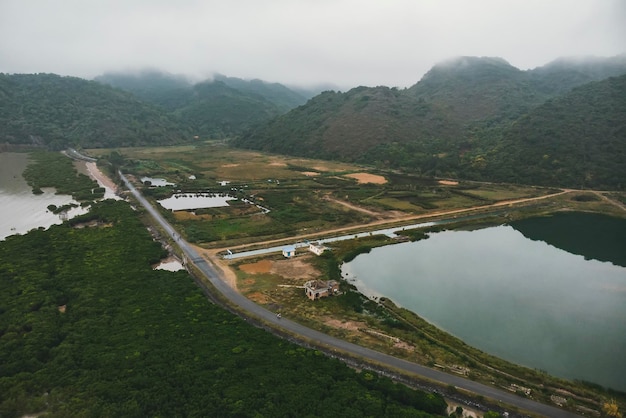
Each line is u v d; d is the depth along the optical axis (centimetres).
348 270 9794
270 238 11725
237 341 6144
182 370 5334
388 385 5231
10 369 5369
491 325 7381
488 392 5238
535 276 9769
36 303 7119
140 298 7456
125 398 4844
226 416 4578
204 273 9062
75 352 5769
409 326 7094
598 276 9856
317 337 6488
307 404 4766
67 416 4525
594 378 5897
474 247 11856
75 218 12838
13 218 13350
